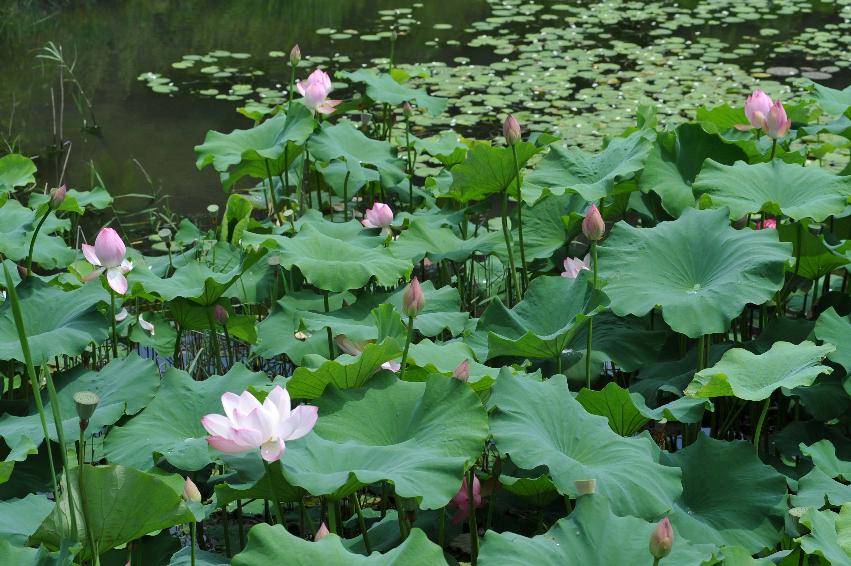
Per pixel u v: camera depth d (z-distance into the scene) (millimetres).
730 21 10016
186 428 2678
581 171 3777
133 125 6949
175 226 5328
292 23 9883
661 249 3037
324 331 3289
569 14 10320
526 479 2406
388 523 2619
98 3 10391
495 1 10930
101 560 2418
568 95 7559
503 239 3826
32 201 4316
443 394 2424
